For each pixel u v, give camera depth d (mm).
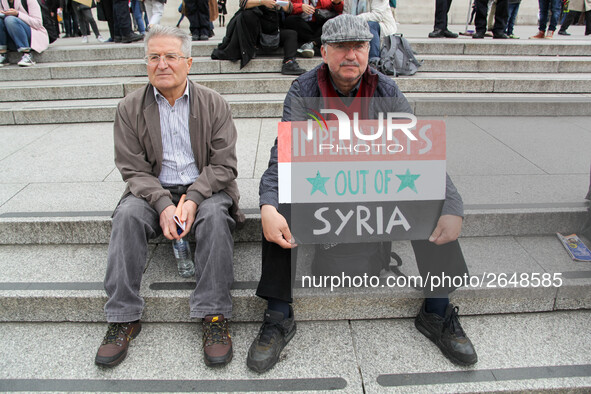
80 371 1862
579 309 2197
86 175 3025
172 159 2164
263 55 5230
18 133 3953
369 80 1979
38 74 4965
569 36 7352
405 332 2080
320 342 2021
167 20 10195
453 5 10469
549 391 1764
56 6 8141
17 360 1919
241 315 2137
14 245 2482
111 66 4969
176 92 2068
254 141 3580
